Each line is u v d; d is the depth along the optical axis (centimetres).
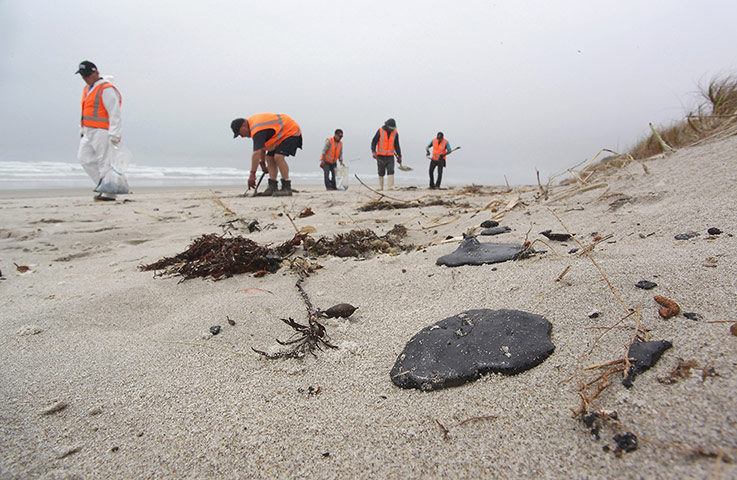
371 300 226
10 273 336
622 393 118
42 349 196
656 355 127
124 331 215
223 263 294
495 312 173
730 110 540
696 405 105
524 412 124
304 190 1102
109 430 139
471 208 522
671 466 93
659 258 198
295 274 284
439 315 194
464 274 238
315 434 130
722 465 88
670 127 644
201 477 119
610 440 105
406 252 315
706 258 184
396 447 121
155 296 261
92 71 712
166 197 834
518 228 341
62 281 308
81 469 123
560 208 382
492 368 142
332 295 239
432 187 1096
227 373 167
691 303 151
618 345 139
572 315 165
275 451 125
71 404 153
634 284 175
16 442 134
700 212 269
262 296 246
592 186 417
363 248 334
